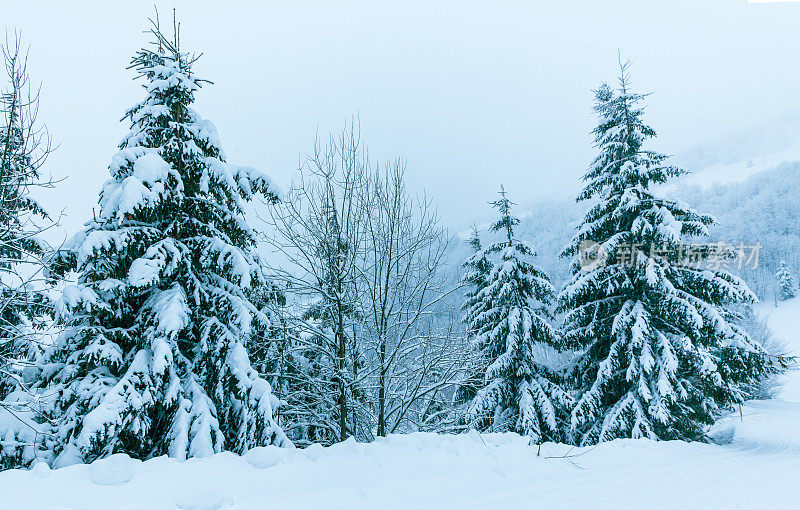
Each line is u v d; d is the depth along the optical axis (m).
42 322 9.40
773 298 86.31
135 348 7.80
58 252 7.73
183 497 4.95
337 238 10.49
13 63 7.89
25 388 6.98
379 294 10.56
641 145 16.20
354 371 10.73
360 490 5.54
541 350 19.12
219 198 9.16
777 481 7.49
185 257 8.25
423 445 8.30
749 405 31.67
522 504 5.50
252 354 10.36
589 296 15.92
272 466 6.36
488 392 15.14
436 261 11.01
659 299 14.45
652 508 5.64
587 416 14.38
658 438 13.52
